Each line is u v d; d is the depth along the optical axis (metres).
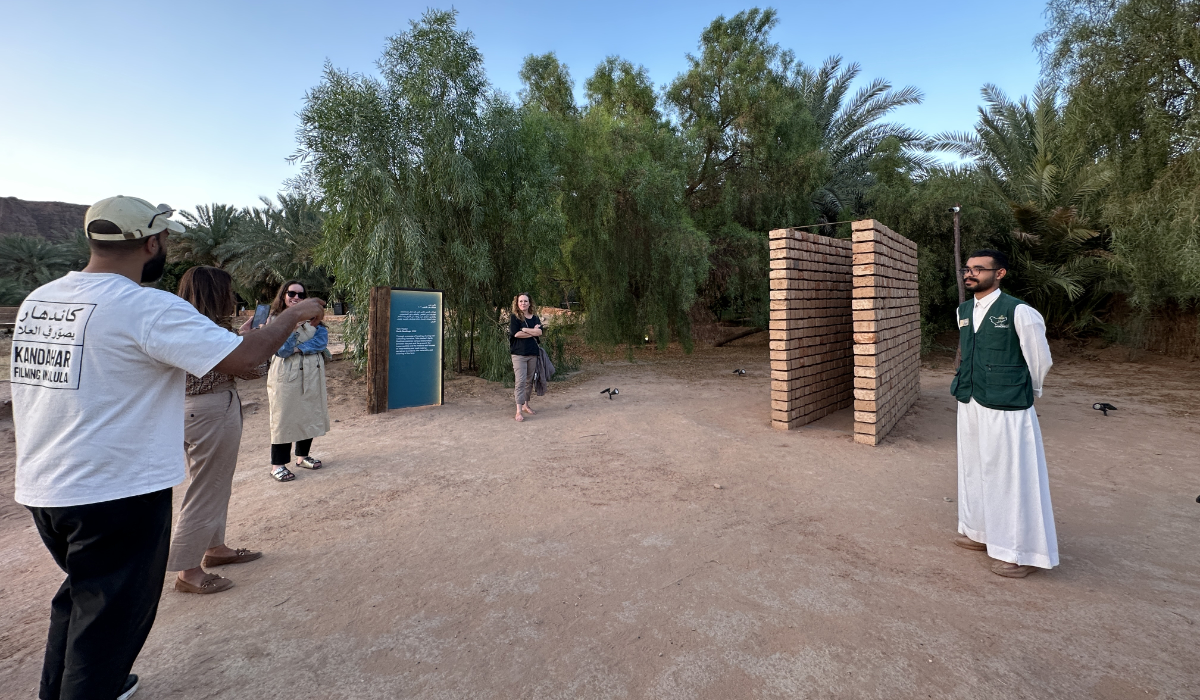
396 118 9.21
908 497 4.43
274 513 4.16
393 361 8.05
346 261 9.41
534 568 3.25
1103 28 8.32
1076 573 3.14
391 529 3.85
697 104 15.48
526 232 10.41
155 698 2.14
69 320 1.73
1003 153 15.44
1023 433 3.08
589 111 13.58
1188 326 12.24
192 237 33.38
